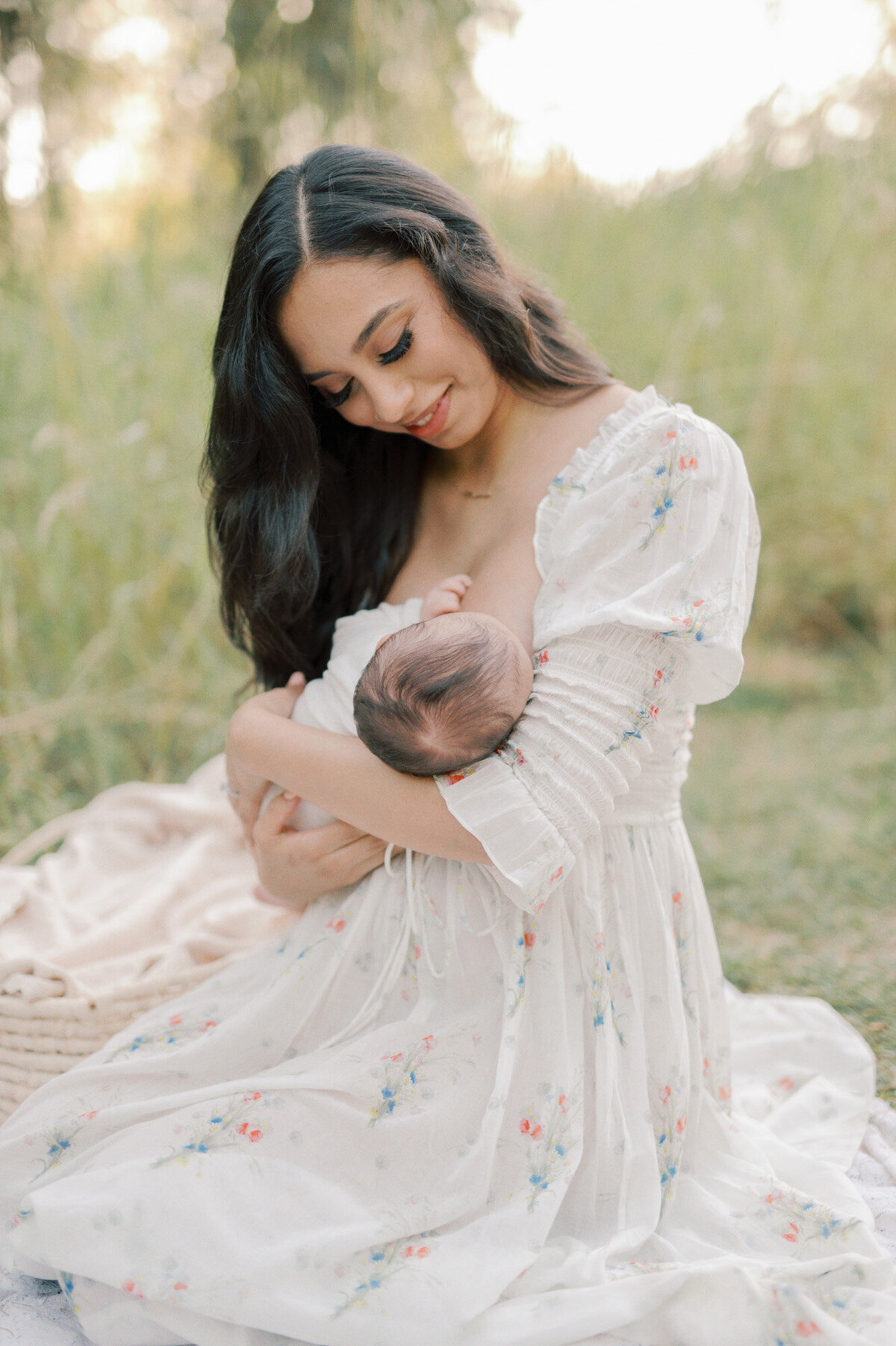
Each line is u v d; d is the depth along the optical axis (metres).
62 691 2.84
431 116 3.68
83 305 3.08
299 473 1.42
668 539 1.18
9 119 2.98
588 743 1.14
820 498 4.01
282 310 1.28
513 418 1.39
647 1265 1.14
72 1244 1.09
